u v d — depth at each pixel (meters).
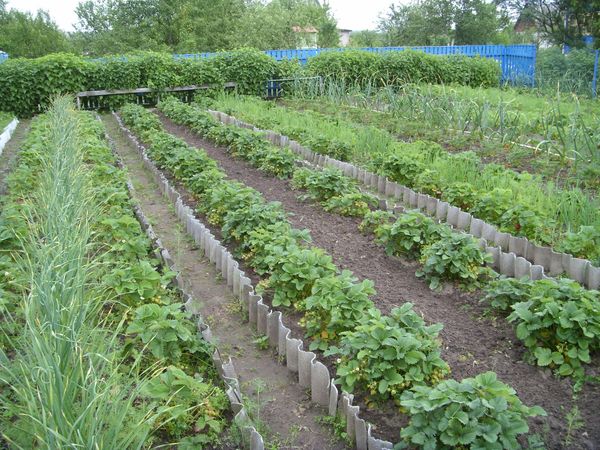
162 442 3.23
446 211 7.06
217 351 4.02
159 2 41.19
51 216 4.65
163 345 3.75
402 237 5.84
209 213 7.13
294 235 5.70
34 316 3.25
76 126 10.17
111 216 6.20
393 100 13.55
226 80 19.80
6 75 16.78
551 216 6.43
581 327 3.77
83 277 3.74
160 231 7.12
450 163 8.34
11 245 5.54
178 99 18.67
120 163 10.18
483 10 35.25
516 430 2.92
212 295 5.41
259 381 3.90
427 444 2.91
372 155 9.39
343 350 3.83
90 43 51.16
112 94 18.20
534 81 23.00
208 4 41.44
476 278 5.18
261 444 3.21
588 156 8.69
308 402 3.84
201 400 3.41
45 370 2.52
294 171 9.07
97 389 2.88
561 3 26.31
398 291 5.19
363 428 3.28
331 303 4.17
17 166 9.42
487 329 4.50
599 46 24.48
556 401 3.64
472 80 22.50
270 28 35.91
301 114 14.17
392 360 3.55
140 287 4.39
